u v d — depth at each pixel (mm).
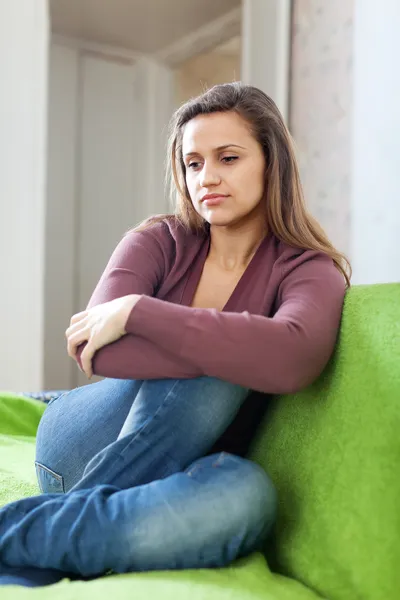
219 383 810
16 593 654
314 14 2420
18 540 733
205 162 927
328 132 2359
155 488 744
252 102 940
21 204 2387
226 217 926
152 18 3174
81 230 3482
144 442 809
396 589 659
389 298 826
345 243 2281
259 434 961
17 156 2381
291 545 775
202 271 1003
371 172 2164
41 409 1614
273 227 962
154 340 793
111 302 842
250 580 697
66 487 932
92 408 930
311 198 2441
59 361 3396
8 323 2355
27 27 2393
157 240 1020
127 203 3631
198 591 651
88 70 3514
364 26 2188
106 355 827
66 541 718
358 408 773
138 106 3666
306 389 888
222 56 3521
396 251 2059
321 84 2391
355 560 692
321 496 763
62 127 3426
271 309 927
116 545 714
